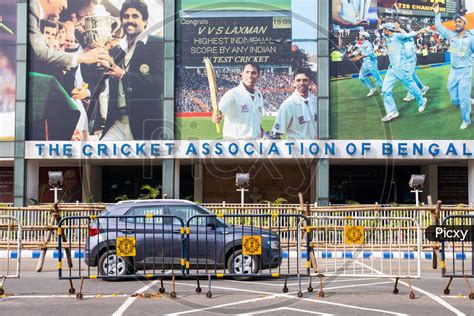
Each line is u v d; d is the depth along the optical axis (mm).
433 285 11695
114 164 27438
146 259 12078
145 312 8984
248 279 12305
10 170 27719
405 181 28203
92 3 24141
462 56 23531
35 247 16500
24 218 16656
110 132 23844
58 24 24203
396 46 23594
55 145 23844
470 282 12156
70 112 23953
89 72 24047
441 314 8859
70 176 27391
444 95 23516
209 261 12125
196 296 10281
